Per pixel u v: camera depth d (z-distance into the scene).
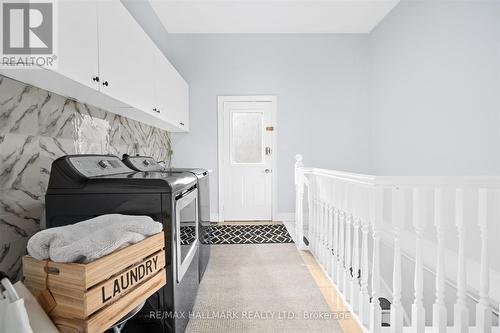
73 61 1.18
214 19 3.53
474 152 2.16
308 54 3.96
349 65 3.98
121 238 0.88
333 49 3.97
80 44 1.23
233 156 4.04
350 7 3.32
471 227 1.95
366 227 1.54
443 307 1.39
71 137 1.67
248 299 1.84
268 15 3.46
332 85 3.99
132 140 2.61
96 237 0.85
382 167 3.65
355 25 3.76
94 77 1.35
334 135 4.02
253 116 4.02
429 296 2.13
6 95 1.20
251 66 3.94
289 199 4.05
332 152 4.03
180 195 1.44
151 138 3.18
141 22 2.91
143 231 1.00
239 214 4.07
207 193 2.46
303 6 3.28
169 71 2.80
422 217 1.38
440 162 2.55
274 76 3.96
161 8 3.25
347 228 1.78
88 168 1.42
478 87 2.12
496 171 1.98
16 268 1.27
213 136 3.98
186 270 1.52
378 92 3.74
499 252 1.74
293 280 2.12
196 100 3.95
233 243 3.03
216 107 3.96
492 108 2.01
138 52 1.93
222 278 2.15
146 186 1.26
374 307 1.42
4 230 1.21
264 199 4.04
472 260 1.94
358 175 1.57
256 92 3.96
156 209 1.26
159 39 3.51
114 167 1.65
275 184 4.02
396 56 3.28
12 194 1.25
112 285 0.84
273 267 2.36
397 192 1.40
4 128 1.20
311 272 2.26
